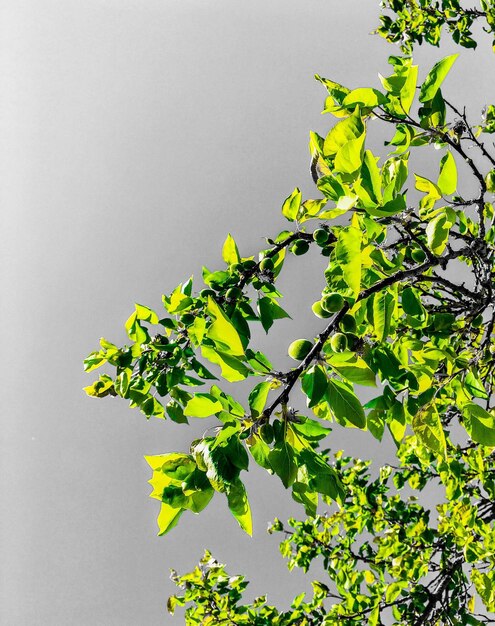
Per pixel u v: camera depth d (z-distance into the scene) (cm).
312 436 155
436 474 256
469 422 156
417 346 163
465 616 221
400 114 160
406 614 244
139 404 186
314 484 149
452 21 270
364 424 148
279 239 183
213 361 149
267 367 155
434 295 184
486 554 197
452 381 162
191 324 181
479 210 169
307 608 257
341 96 165
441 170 165
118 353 184
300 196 171
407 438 206
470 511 202
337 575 264
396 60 179
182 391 183
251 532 141
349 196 150
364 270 158
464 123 166
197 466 144
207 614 250
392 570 239
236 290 177
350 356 150
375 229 154
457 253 157
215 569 262
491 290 163
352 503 269
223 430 143
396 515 269
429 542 243
